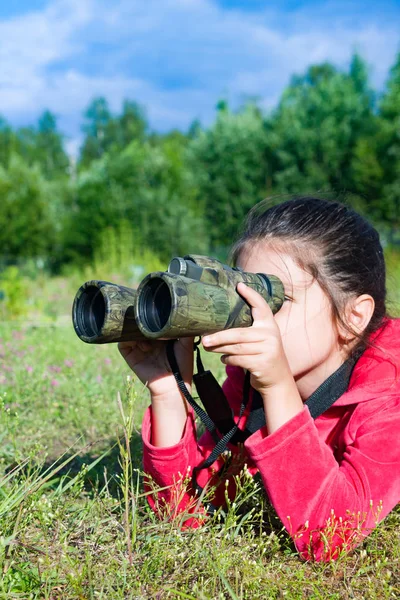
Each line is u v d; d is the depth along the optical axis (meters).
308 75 42.22
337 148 21.94
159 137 73.19
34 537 1.60
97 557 1.50
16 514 1.61
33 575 1.42
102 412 2.98
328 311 1.60
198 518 1.63
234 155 23.94
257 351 1.35
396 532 1.63
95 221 23.02
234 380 1.96
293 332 1.57
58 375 3.87
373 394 1.57
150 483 1.67
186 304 1.16
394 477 1.47
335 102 23.31
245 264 1.67
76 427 2.88
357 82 28.84
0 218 26.64
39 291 12.07
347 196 2.26
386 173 19.08
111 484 2.11
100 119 71.88
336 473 1.45
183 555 1.47
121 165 26.94
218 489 1.79
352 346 1.67
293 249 1.59
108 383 3.55
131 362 1.70
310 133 22.39
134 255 15.57
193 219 22.25
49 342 5.12
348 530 1.45
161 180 26.55
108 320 1.36
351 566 1.49
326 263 1.60
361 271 1.66
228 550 1.47
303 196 2.08
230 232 23.41
